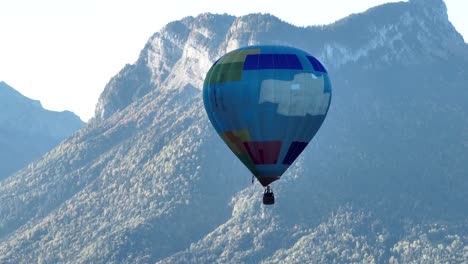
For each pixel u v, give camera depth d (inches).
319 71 7303.2
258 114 7091.5
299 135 7185.0
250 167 7219.5
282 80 7121.1
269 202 7037.4
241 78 7130.9
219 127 7288.4
